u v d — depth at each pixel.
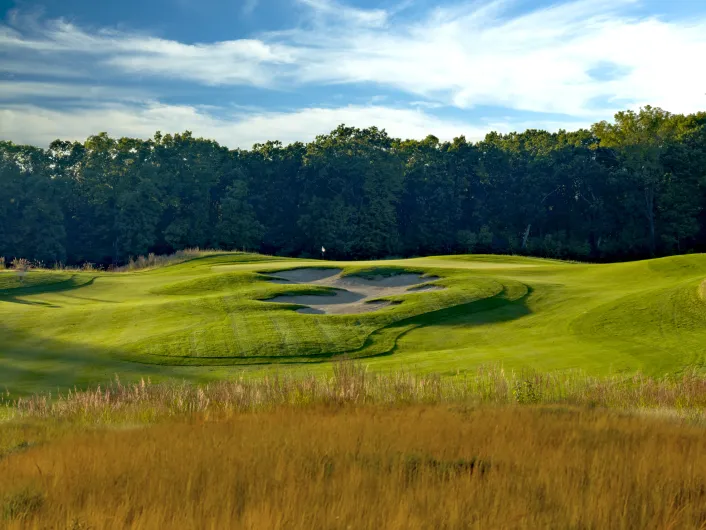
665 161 101.00
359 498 7.24
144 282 52.94
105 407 18.42
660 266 45.28
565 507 7.13
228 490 7.53
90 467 9.07
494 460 9.14
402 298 40.03
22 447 11.95
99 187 109.94
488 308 38.03
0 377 25.61
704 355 24.50
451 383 21.02
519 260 63.91
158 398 19.36
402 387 19.25
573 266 52.38
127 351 29.83
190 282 48.94
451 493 7.37
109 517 6.75
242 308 38.09
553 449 9.93
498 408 15.02
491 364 25.56
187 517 6.65
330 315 36.50
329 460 9.18
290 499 7.14
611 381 20.86
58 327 35.19
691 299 31.94
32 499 7.61
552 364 25.11
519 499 7.23
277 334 32.38
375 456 9.30
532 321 35.09
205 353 29.41
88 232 109.62
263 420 13.36
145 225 105.56
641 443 10.34
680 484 8.12
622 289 40.53
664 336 28.20
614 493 7.53
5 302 44.28
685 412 15.35
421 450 9.80
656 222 104.25
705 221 104.75
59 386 24.42
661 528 6.63
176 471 8.62
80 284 51.84
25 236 101.06
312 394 18.48
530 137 129.88
